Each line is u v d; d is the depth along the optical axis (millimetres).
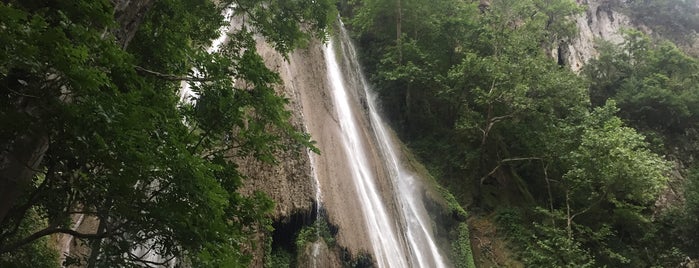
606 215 23672
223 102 7215
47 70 4469
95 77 4508
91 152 4949
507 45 25609
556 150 23531
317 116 16578
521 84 22750
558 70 27469
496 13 28203
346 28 30031
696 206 24484
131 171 5047
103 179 5293
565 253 19797
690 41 48969
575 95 25016
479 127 24172
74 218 10133
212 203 5441
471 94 25016
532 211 23672
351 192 15523
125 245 5559
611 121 23156
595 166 21469
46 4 5043
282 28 11430
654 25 50000
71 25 4691
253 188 12266
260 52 15961
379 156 20188
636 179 20688
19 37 4188
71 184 5414
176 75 8289
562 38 38719
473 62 23516
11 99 4891
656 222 25516
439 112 27172
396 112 27094
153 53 8430
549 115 24359
